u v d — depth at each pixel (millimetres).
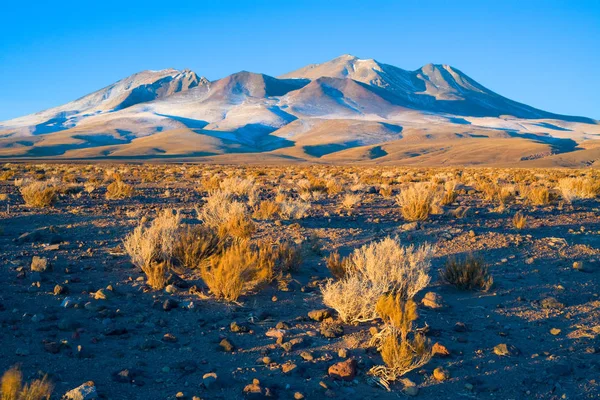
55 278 8859
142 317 7141
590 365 5957
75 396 4688
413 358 5879
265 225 14703
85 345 6078
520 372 5758
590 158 187625
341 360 5961
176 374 5453
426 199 17531
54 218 15188
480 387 5391
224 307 7785
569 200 22156
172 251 10055
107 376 5309
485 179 41000
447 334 6871
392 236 13484
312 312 7453
